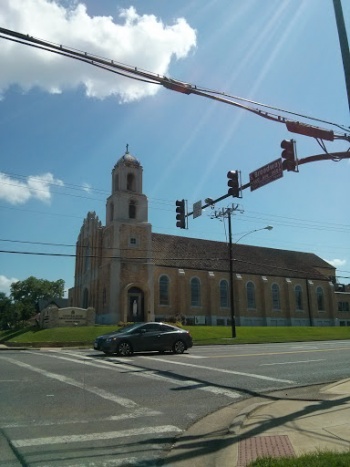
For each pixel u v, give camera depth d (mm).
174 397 10266
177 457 6227
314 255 71562
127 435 7230
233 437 6992
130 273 44438
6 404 9164
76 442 6762
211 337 33656
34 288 88375
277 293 58719
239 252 59688
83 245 53750
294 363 16234
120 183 46969
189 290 50500
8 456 6051
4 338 35625
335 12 11555
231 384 11961
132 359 17625
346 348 22953
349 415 8016
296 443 6398
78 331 32812
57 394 10242
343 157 13500
